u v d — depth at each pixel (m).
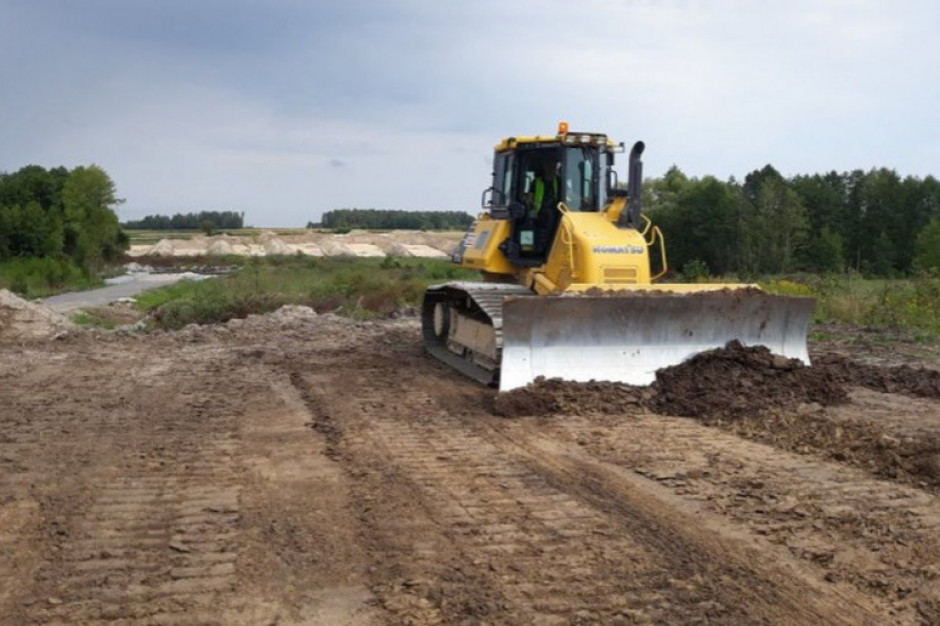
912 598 4.64
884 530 5.61
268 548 5.34
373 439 8.08
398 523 5.78
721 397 9.08
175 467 7.15
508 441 7.96
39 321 17.11
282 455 7.52
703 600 4.62
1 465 7.20
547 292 11.02
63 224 58.16
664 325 9.99
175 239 103.44
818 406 8.95
